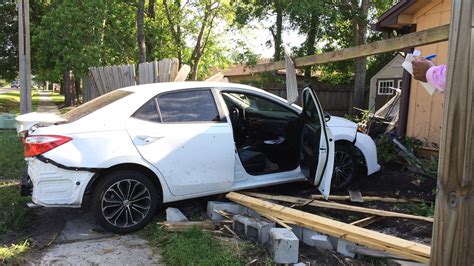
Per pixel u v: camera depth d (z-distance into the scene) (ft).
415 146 23.22
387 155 21.84
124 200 13.98
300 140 16.92
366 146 18.37
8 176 20.75
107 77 29.04
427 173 19.81
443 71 7.23
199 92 15.58
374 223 14.43
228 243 12.61
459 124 4.25
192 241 12.65
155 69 25.94
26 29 32.73
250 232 13.19
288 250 11.23
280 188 18.35
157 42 65.05
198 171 14.87
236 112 18.22
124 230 13.94
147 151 14.03
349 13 47.01
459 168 4.27
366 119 29.78
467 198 4.25
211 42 70.44
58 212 16.08
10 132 34.22
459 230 4.30
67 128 13.51
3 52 92.94
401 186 18.60
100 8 59.62
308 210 15.55
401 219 14.70
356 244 11.96
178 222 13.89
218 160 15.15
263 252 12.11
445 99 4.40
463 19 4.18
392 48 12.26
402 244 10.46
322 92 51.93
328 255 12.07
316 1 43.09
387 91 51.31
